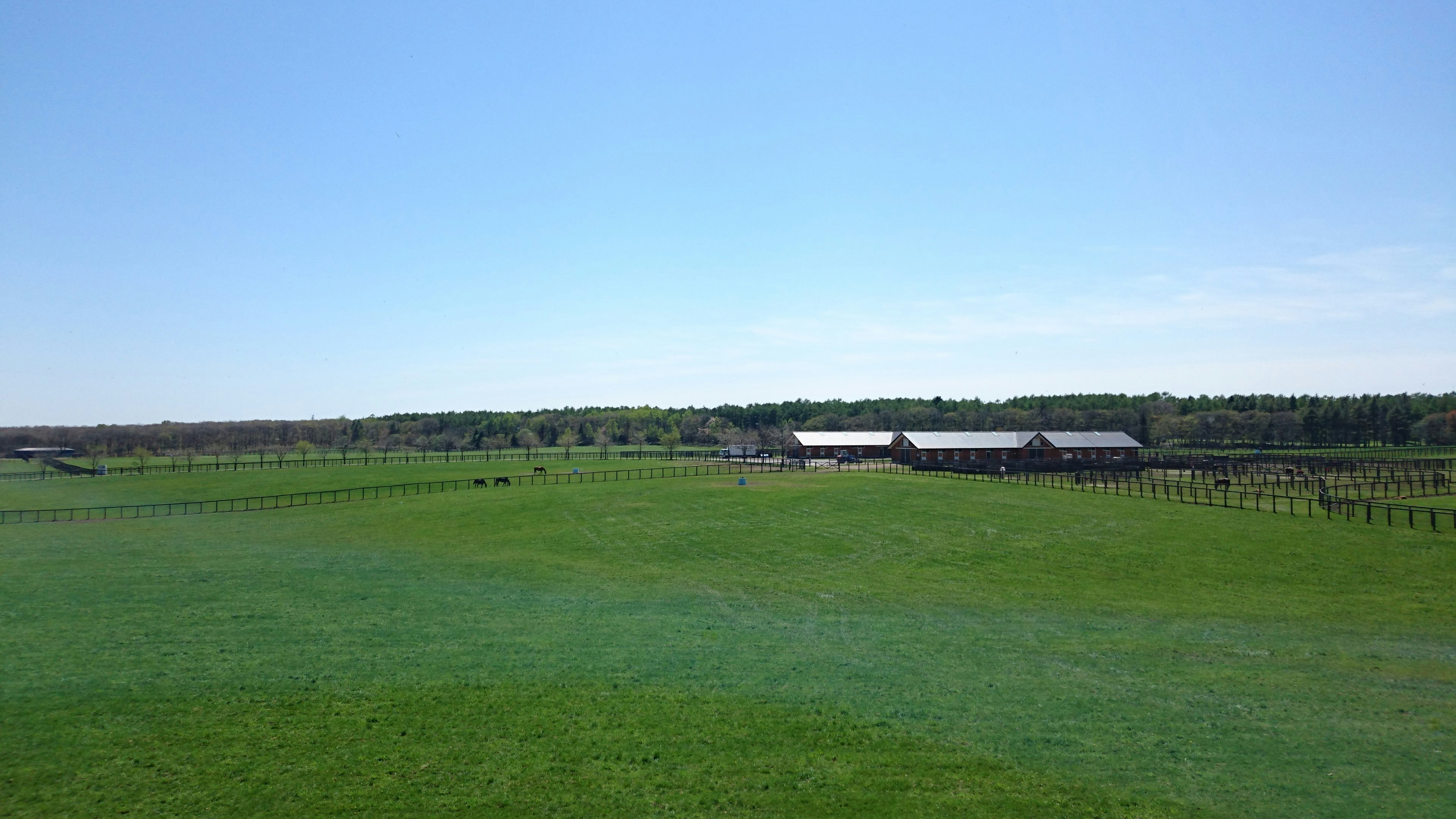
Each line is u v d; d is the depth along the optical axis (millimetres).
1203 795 19766
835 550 52062
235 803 19781
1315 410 188500
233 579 46688
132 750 22609
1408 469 91938
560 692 27188
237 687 27562
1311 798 19531
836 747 22812
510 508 74375
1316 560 44656
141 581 45938
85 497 91812
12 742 23031
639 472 108562
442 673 29125
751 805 19641
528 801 19969
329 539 61625
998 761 21781
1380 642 32312
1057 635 34031
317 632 34719
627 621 36750
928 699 26500
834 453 131625
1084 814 19000
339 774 21312
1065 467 104625
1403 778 20453
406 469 124375
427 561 52250
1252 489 73312
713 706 25922
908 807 19453
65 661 30281
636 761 22047
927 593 41656
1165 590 41156
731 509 69312
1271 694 26578
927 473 95625
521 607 39562
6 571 48969
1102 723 24344
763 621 36750
